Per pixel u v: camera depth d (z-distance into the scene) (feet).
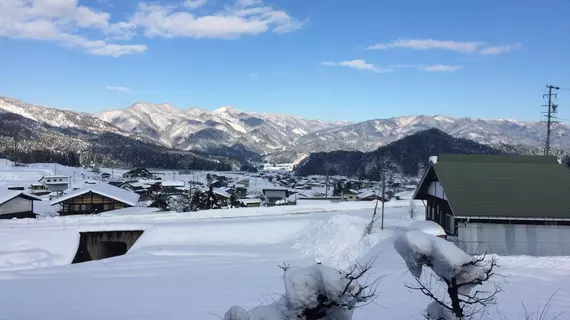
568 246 53.88
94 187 136.26
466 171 61.72
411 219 82.99
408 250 15.90
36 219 94.58
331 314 14.02
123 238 80.94
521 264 48.80
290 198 212.64
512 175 60.70
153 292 42.50
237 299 39.04
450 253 15.31
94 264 60.75
